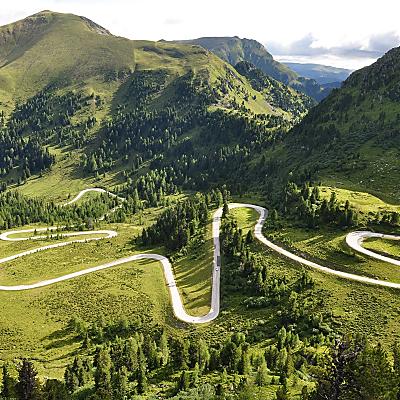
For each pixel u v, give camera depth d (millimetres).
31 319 112438
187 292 123125
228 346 80500
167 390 72938
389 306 94312
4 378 65438
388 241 124562
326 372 37688
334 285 106312
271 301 106938
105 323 106688
